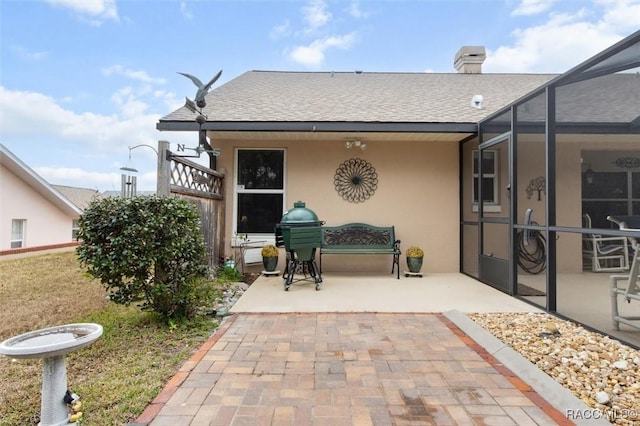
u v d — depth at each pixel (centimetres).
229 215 680
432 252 695
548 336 329
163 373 259
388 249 651
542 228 426
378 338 333
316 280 543
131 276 355
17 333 348
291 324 375
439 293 515
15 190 949
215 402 220
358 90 798
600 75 400
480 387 240
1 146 870
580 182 717
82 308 427
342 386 241
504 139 517
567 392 227
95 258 333
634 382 242
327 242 673
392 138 673
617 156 759
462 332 350
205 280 416
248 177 693
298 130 597
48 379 196
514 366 269
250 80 858
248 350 304
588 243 714
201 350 303
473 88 819
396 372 262
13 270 668
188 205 379
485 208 684
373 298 485
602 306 440
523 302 462
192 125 586
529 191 671
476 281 605
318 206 692
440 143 697
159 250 348
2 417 207
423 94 775
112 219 330
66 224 1134
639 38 295
